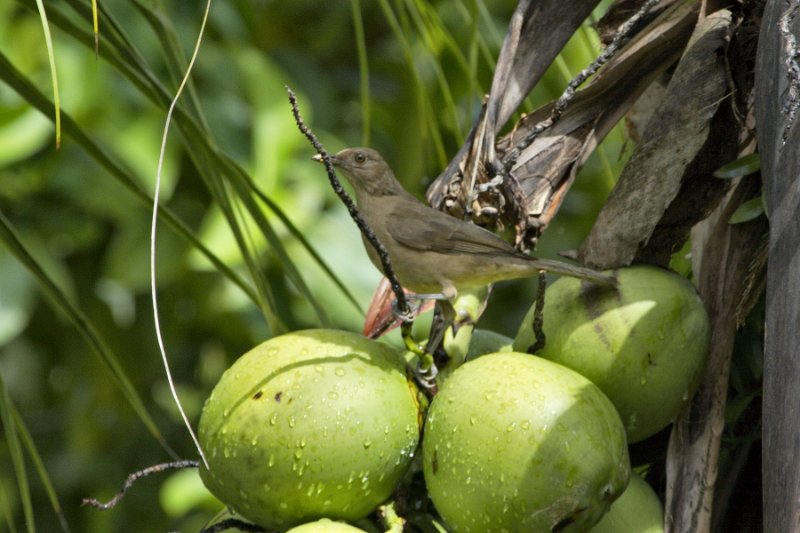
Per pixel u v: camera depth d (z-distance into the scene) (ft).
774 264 10.64
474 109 17.84
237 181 11.72
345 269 17.19
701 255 11.57
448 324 11.37
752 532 11.51
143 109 17.39
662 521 11.33
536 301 11.23
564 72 12.23
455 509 11.03
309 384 11.10
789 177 10.68
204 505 17.87
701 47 11.50
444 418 11.05
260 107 17.28
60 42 17.10
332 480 11.07
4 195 18.28
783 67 10.80
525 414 10.98
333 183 11.02
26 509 11.31
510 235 12.46
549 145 11.83
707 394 11.41
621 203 11.47
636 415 11.30
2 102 16.98
